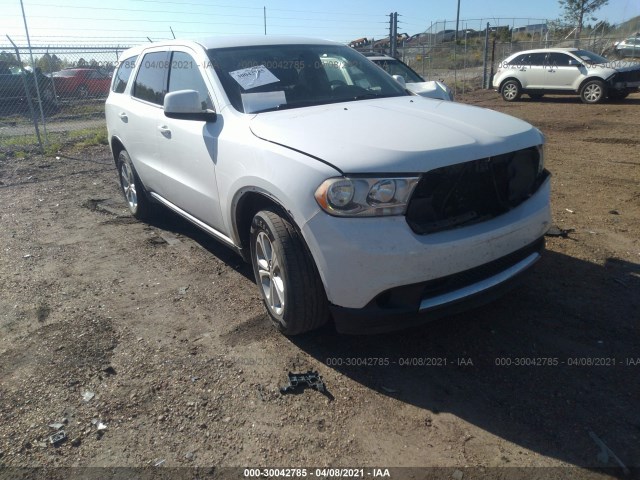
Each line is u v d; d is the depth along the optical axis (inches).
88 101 583.2
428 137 113.2
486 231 111.4
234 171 133.6
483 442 97.8
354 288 107.3
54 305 155.9
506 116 135.9
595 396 107.7
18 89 565.0
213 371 121.4
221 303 153.2
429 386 113.6
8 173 335.0
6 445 102.0
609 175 274.2
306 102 150.8
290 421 105.2
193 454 98.1
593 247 178.7
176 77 174.7
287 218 119.6
